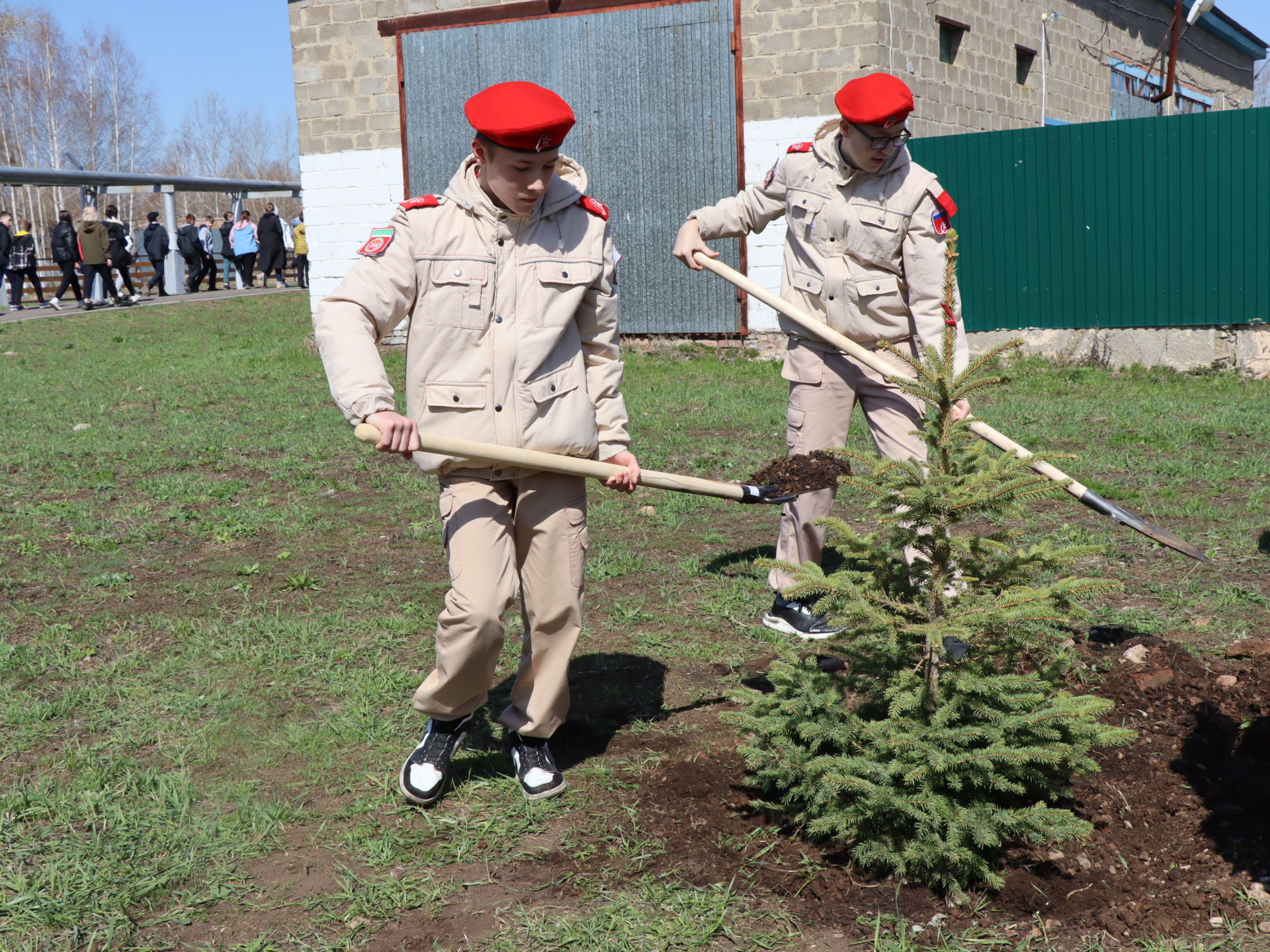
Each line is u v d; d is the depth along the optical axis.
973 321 12.91
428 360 3.07
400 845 3.07
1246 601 4.74
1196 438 8.27
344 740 3.71
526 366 3.07
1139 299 12.09
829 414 4.50
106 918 2.76
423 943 2.65
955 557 3.07
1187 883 2.79
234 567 5.76
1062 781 3.14
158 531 6.47
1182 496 6.57
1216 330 11.80
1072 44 17.83
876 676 3.06
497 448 2.94
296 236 27.12
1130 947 2.56
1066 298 12.42
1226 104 25.81
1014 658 3.03
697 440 8.83
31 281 22.50
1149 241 11.96
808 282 4.36
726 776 3.42
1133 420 9.00
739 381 11.93
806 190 4.30
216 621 4.88
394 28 14.28
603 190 13.75
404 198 14.70
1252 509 6.22
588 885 2.87
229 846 3.08
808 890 2.85
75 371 14.21
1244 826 3.00
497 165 2.94
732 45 12.90
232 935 2.71
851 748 3.00
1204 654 4.16
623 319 13.95
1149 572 5.20
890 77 4.01
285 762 3.59
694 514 6.61
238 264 27.28
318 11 14.59
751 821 3.17
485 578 3.05
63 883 2.87
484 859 3.01
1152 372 11.94
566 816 3.22
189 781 3.42
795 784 3.16
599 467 3.13
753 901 2.79
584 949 2.60
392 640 4.63
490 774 3.47
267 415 10.50
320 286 15.23
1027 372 12.01
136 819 3.20
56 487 7.66
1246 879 2.76
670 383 11.91
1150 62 19.73
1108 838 3.02
